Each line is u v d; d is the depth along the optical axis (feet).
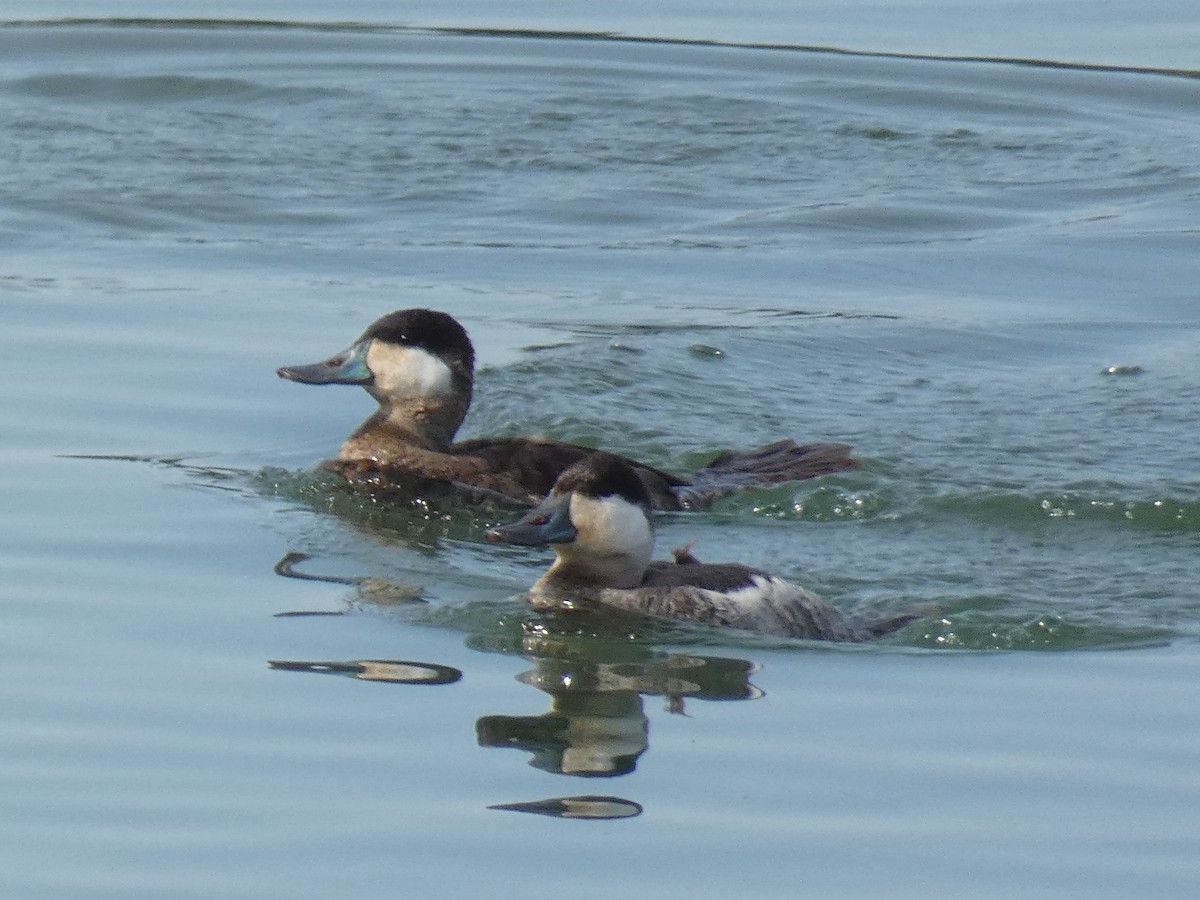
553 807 28.30
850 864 26.71
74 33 95.55
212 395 51.42
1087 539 42.11
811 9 105.29
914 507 43.75
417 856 26.73
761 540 42.16
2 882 25.86
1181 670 34.32
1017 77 92.43
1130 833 27.68
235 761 29.73
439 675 33.63
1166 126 86.43
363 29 99.71
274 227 70.44
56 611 36.09
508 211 73.72
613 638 35.86
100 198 72.64
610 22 102.22
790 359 55.88
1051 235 71.46
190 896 25.54
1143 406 51.24
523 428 49.29
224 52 94.02
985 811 28.37
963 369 55.31
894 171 80.28
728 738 31.07
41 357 54.03
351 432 49.11
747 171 79.97
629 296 62.95
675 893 25.84
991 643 36.09
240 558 39.75
